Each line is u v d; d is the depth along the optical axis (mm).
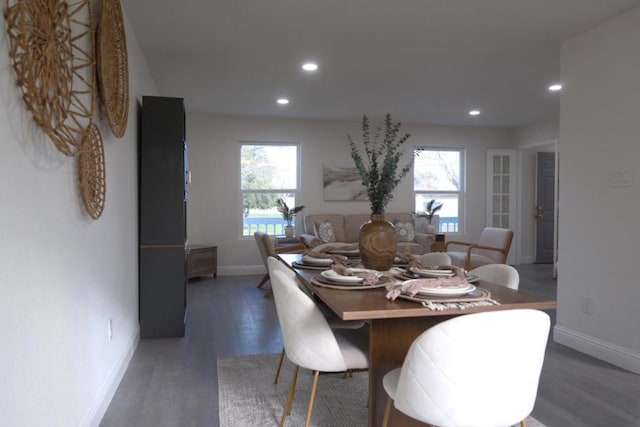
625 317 2861
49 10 1451
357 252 2807
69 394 1688
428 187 7254
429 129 7121
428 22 3047
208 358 2982
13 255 1215
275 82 4559
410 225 6570
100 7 2295
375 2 2752
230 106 5715
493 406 1251
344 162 6738
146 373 2715
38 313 1387
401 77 4375
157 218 3381
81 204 1864
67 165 1690
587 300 3146
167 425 2074
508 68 4094
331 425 2088
